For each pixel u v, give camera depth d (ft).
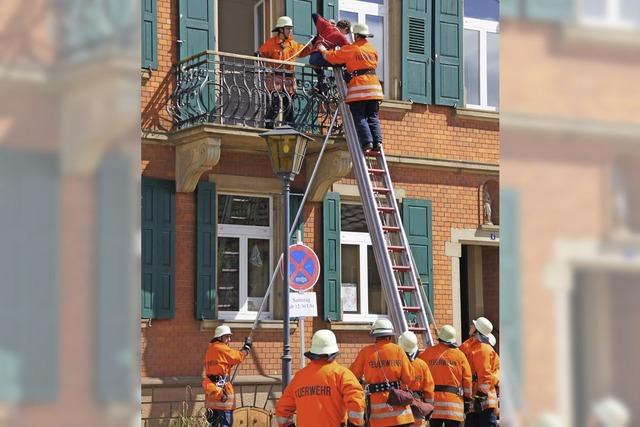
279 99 97.04
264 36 104.53
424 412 64.13
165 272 94.48
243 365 96.94
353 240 106.11
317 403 52.54
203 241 96.32
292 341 99.66
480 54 114.32
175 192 95.50
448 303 108.47
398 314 80.28
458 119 110.63
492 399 77.97
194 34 97.96
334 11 105.91
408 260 83.76
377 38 109.19
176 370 94.27
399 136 107.45
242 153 98.78
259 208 101.30
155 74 95.76
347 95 87.97
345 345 103.04
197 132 92.07
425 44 109.81
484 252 115.75
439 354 74.38
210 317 95.91
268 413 94.22
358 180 86.43
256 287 100.42
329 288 102.27
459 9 111.75
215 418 86.43
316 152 100.07
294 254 79.61
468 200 110.63
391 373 63.93
